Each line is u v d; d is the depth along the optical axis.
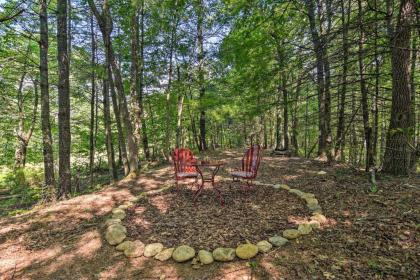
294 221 3.32
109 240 3.08
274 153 10.60
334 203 3.76
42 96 5.16
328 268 2.27
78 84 10.39
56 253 2.91
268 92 5.40
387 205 3.34
